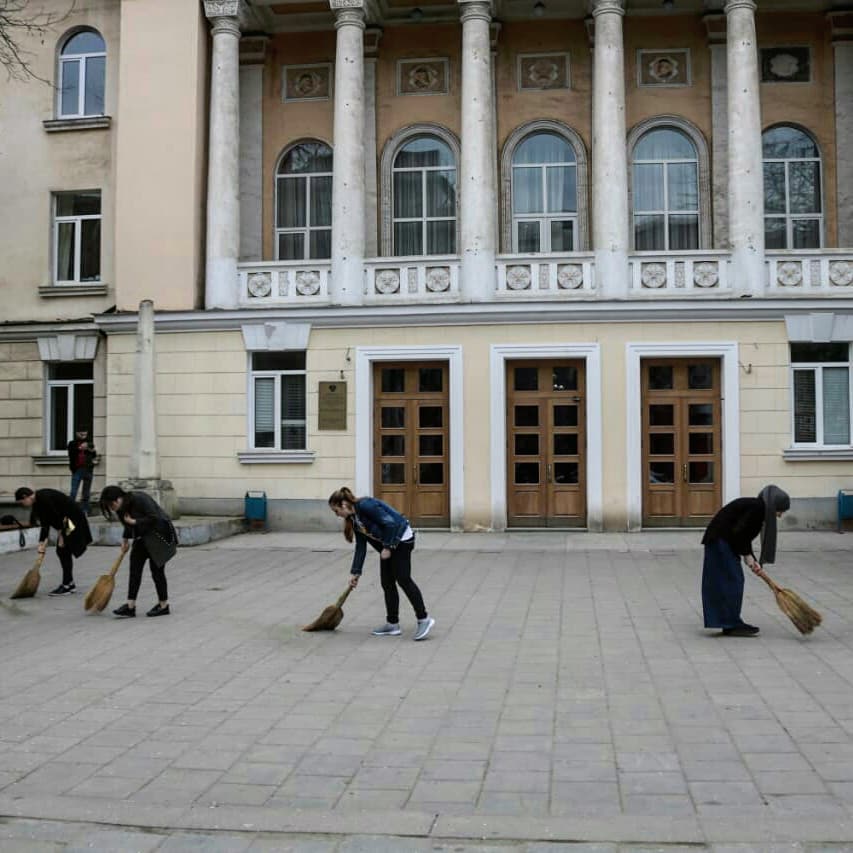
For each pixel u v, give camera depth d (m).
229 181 20.23
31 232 22.05
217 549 17.36
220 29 20.39
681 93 21.12
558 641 9.79
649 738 6.68
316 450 19.66
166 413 20.12
